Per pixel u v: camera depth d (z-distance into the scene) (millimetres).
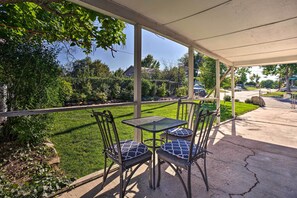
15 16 2516
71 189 1849
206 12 2240
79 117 4379
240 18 2391
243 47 3895
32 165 2332
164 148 1841
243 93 18938
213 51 4309
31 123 2777
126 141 2018
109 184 1959
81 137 3541
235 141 3555
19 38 2662
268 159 2662
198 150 1760
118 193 1796
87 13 2330
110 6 2037
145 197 1733
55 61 2971
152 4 2064
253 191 1850
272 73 15719
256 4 2004
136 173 2201
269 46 3785
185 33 3035
